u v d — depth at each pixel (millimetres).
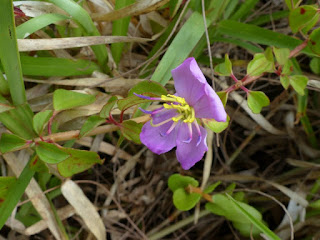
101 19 148
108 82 150
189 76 110
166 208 182
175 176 151
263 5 188
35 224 153
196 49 165
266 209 177
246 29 157
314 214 162
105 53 153
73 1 132
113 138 173
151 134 118
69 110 138
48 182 168
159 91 118
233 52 189
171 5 153
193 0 156
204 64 179
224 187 184
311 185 171
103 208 174
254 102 129
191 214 182
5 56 119
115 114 154
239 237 175
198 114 112
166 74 138
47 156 121
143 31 173
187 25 142
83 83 149
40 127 120
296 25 133
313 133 180
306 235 166
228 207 147
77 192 147
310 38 135
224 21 160
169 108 116
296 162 176
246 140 185
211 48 182
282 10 183
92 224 150
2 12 110
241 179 177
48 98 152
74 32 152
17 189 133
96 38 138
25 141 122
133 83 151
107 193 179
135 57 175
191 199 149
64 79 157
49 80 152
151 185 182
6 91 133
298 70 164
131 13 142
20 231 157
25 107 135
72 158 124
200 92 109
